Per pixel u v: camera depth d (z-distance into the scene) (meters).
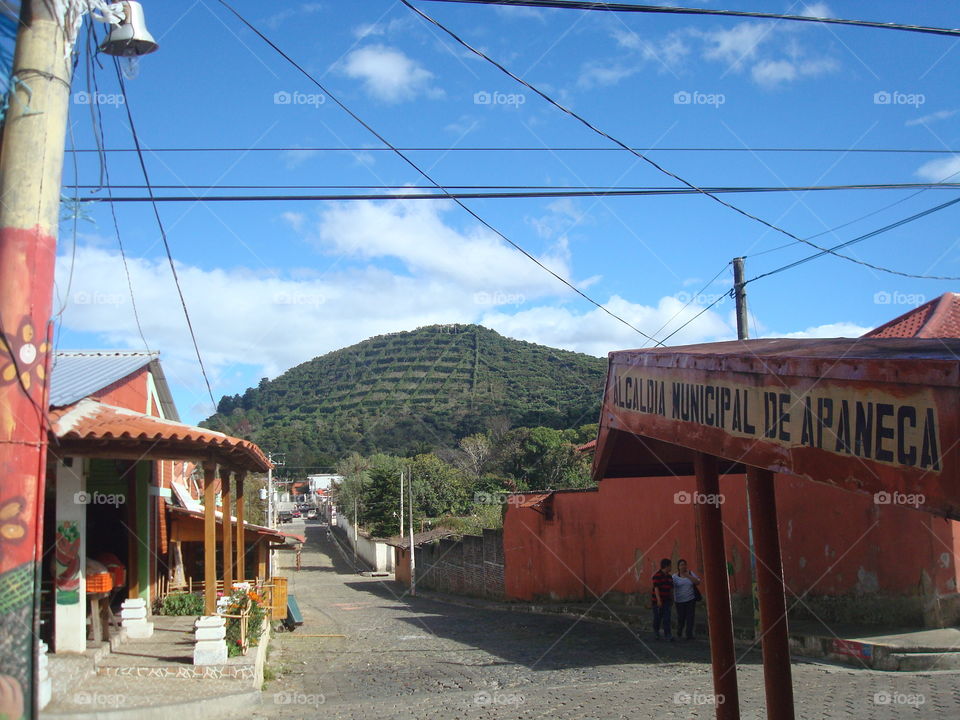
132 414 10.66
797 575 15.64
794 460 3.83
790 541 15.85
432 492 55.12
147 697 9.34
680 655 13.72
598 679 11.58
